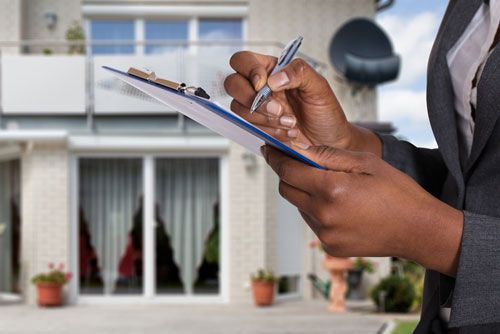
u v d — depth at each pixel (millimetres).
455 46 824
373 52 12234
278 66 896
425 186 1003
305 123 983
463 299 672
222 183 11977
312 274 12734
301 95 947
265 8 12891
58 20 12836
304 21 12875
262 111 904
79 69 11984
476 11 809
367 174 689
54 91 11930
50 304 11484
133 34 13086
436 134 823
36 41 12273
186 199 12023
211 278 12016
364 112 12656
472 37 811
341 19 12875
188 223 12023
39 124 11969
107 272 11977
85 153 11930
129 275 11984
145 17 13039
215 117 791
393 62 12180
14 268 12539
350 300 12523
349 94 12742
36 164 11766
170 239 12031
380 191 665
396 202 665
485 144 749
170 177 12055
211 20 13078
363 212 663
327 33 12883
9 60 12016
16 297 12352
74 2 12836
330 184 669
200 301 11914
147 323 9492
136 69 791
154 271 11977
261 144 825
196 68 11906
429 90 839
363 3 12844
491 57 731
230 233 11852
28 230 11844
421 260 685
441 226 668
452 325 679
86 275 11953
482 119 741
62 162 11773
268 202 11984
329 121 965
